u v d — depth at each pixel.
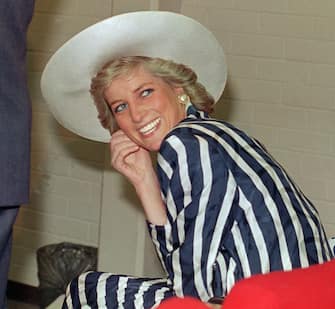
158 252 1.96
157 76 2.10
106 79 2.11
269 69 3.54
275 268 1.80
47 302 3.77
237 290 1.04
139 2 3.40
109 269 3.66
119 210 3.62
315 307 1.06
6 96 1.84
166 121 2.08
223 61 2.31
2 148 1.83
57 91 2.32
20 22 1.85
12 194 1.86
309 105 3.49
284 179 1.90
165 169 1.84
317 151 3.51
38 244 3.98
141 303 1.99
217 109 3.64
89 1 3.69
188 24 2.15
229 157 1.84
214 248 1.83
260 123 3.59
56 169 3.91
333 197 3.50
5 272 1.95
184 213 1.83
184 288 1.86
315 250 1.84
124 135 2.14
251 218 1.82
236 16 3.55
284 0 3.46
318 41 3.44
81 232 3.89
